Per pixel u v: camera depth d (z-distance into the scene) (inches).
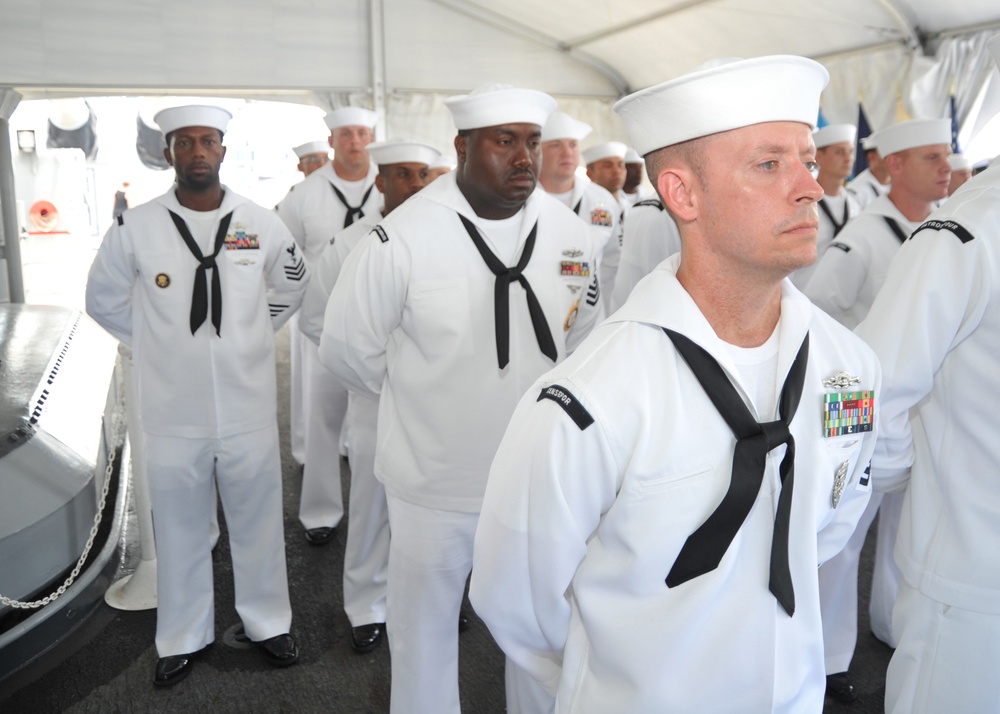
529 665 50.9
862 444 49.0
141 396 104.2
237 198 106.1
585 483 42.6
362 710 99.3
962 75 224.2
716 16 268.1
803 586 45.1
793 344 43.6
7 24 284.0
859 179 195.5
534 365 82.5
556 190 168.1
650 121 43.0
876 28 237.1
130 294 106.5
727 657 43.6
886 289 63.2
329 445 146.0
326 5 316.8
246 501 108.2
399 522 84.3
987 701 61.3
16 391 143.7
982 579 60.2
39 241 345.7
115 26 294.7
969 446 60.8
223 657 110.8
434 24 329.1
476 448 81.6
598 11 293.6
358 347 83.9
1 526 108.9
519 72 341.7
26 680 106.1
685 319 42.0
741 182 40.1
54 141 341.4
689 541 42.3
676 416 41.8
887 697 67.7
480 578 48.6
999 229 58.6
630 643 44.1
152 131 350.6
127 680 105.8
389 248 80.5
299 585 130.9
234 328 103.3
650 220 146.9
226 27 306.8
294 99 322.3
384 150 119.7
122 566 137.9
